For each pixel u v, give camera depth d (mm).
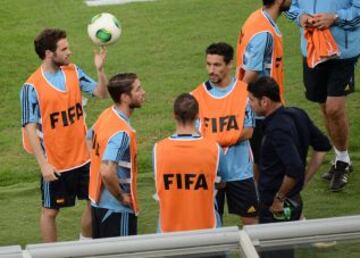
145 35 41688
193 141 20516
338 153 27781
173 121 33406
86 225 24141
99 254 15094
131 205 21922
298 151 20438
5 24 43000
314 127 21109
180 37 41344
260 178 21078
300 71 37375
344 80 27297
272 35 25422
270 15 25547
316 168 21406
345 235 15602
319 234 15500
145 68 38312
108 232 22078
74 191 23953
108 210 21953
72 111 23578
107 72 38000
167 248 15258
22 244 25094
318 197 27359
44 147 23469
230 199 23641
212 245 15320
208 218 20797
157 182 20734
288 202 20469
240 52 25938
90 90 24219
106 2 45875
